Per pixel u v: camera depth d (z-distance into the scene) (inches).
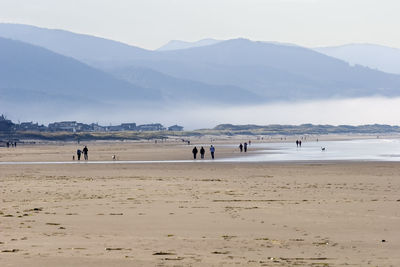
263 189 3363.7
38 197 2970.0
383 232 1868.8
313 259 1453.0
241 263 1396.4
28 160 7790.4
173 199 2829.7
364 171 4982.8
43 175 4820.4
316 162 6476.4
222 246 1640.0
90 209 2452.0
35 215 2276.1
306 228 1953.7
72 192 3230.8
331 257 1478.8
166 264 1380.4
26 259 1423.5
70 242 1700.3
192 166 5900.6
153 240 1739.7
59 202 2716.5
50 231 1908.2
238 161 6845.5
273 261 1424.7
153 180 4109.3
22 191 3309.5
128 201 2746.1
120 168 5718.5
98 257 1461.6
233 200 2775.6
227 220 2133.4
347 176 4407.0
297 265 1375.5
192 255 1501.0
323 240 1736.0
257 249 1594.5
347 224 2031.3
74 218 2193.7
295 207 2493.8
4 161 7554.1
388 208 2444.6
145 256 1482.5
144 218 2188.7
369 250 1578.5
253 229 1939.0
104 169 5590.6
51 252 1528.1
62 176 4672.7
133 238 1775.3
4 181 4136.3
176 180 4101.9
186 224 2047.2
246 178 4266.7
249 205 2573.8
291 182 3865.7
